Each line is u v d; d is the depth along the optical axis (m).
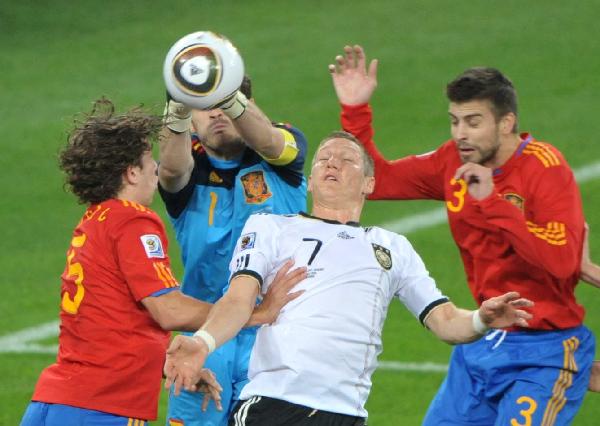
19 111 52.72
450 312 20.41
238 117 22.36
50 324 35.78
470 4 61.53
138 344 20.19
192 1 63.91
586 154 47.06
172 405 23.84
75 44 59.47
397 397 30.75
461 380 24.03
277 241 20.33
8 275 39.41
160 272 20.03
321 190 20.75
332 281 19.89
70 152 20.52
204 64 21.25
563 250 21.84
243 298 19.56
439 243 40.56
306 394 19.42
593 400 30.77
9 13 62.94
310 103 51.97
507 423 22.84
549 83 53.22
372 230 20.80
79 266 20.17
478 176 21.77
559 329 23.05
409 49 56.81
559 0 61.44
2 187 46.25
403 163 24.83
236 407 19.81
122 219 20.14
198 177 24.06
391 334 34.56
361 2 62.72
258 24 60.47
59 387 20.16
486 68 22.92
